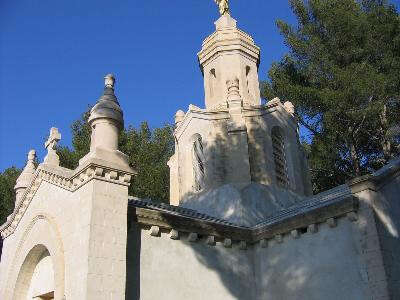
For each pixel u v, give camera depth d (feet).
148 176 112.78
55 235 43.62
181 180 74.64
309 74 94.02
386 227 42.52
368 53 90.94
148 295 41.14
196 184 73.51
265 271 50.39
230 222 59.00
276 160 73.20
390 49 89.76
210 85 82.69
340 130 90.74
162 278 42.88
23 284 51.39
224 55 82.12
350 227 43.78
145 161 116.67
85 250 37.40
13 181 109.81
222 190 65.87
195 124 75.25
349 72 85.20
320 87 93.66
